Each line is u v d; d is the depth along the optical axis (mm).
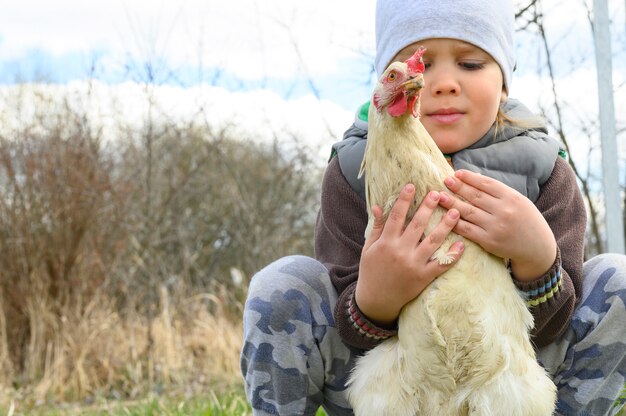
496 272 2166
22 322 6680
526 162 2504
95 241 6930
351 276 2449
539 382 2133
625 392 2521
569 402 2490
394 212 2168
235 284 8742
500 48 2529
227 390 5613
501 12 2574
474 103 2463
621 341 2414
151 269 7555
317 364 2490
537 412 2098
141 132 10648
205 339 6934
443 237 2135
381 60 2658
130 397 5949
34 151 6867
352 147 2672
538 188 2516
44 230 6750
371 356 2297
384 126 2203
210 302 8453
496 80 2520
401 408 2162
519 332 2156
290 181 9898
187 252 8258
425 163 2201
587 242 5816
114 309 7215
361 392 2250
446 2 2467
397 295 2146
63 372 6234
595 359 2441
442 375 2105
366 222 2594
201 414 3924
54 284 6754
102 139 7652
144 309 7352
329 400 2596
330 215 2648
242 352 2527
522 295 2262
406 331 2164
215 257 9555
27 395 5984
